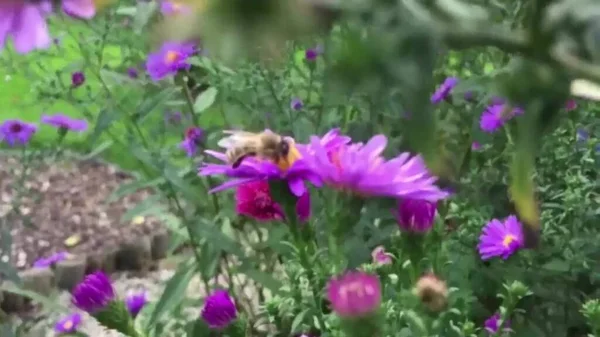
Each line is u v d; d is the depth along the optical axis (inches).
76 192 36.0
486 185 19.6
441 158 4.9
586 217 18.8
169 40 4.1
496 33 4.9
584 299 18.6
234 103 22.2
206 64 19.2
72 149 37.9
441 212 16.9
